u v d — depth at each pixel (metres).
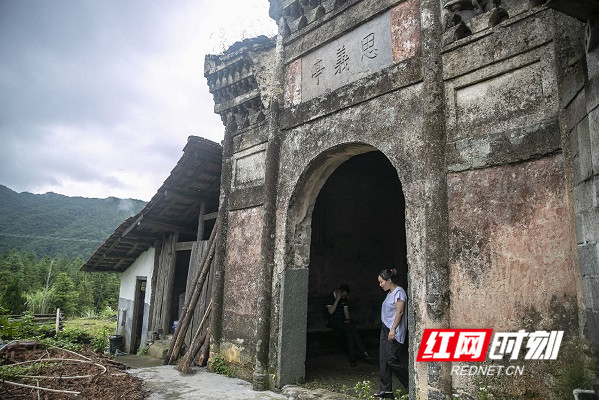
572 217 3.29
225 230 7.20
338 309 7.15
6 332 8.32
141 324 12.64
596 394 2.81
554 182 3.51
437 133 4.29
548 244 3.47
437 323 3.95
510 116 3.88
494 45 4.05
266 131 6.64
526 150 3.70
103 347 12.47
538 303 3.46
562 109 3.46
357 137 5.17
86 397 4.66
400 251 9.95
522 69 3.87
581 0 2.71
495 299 3.71
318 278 8.30
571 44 3.49
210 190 9.82
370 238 9.52
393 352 4.91
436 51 4.47
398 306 4.91
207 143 8.31
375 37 5.27
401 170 4.60
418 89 4.63
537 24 3.78
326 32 5.95
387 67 4.99
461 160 4.13
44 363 5.66
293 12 6.53
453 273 4.01
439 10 4.59
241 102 7.27
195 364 7.36
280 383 5.46
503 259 3.72
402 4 5.01
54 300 29.62
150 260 12.09
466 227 4.00
